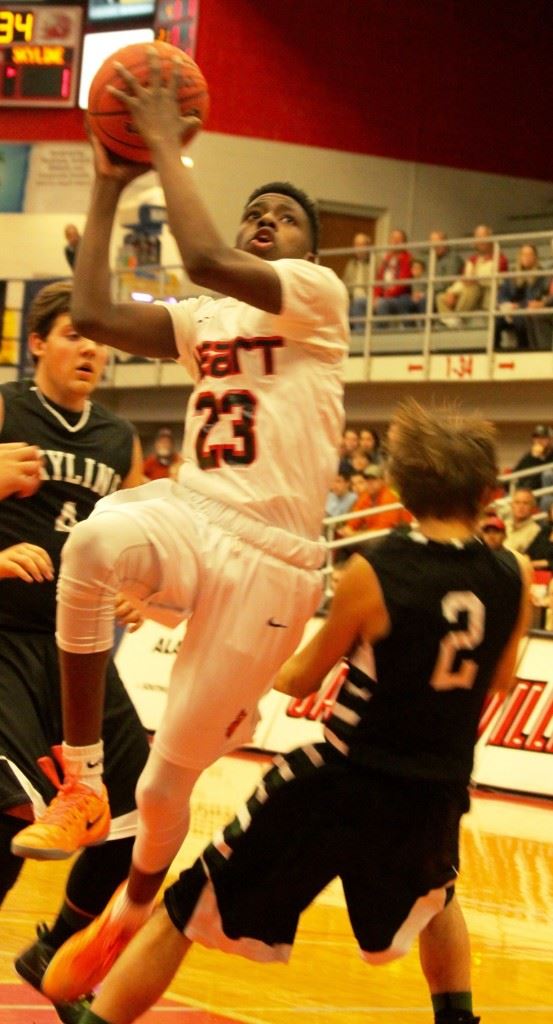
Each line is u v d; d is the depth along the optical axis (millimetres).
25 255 22234
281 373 3340
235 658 3281
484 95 22828
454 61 22609
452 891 3641
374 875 3379
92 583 3188
